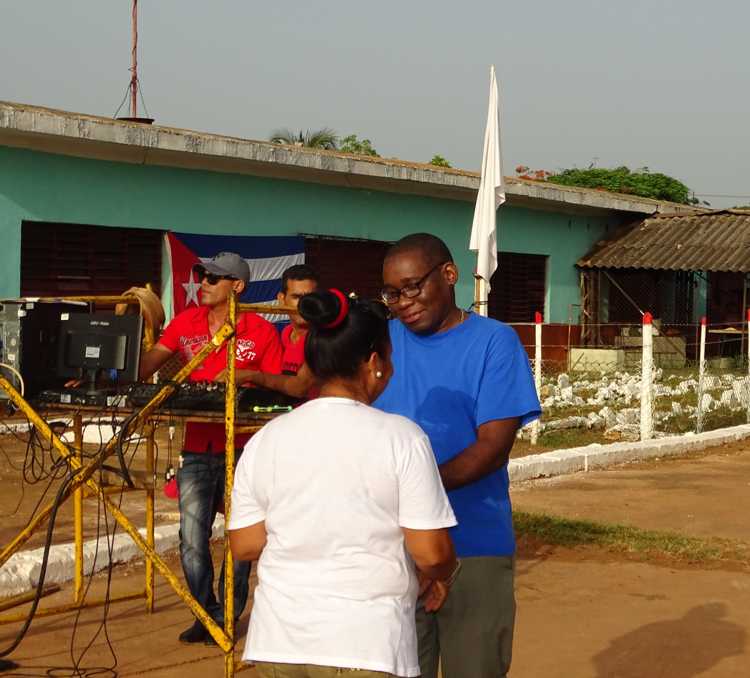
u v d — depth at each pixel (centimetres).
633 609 622
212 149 1467
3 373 505
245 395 467
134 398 474
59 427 549
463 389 355
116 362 490
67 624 572
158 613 593
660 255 2281
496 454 347
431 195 1930
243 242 1591
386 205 1842
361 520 271
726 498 966
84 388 501
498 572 355
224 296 529
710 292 2592
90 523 783
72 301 526
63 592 621
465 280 2025
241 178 1592
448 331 360
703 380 1366
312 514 272
